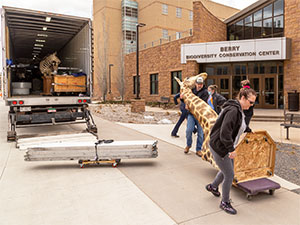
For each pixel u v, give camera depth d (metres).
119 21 43.62
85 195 3.67
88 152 4.89
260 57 17.25
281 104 17.75
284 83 17.27
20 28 9.67
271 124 10.93
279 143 7.05
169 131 8.94
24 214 3.11
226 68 19.55
